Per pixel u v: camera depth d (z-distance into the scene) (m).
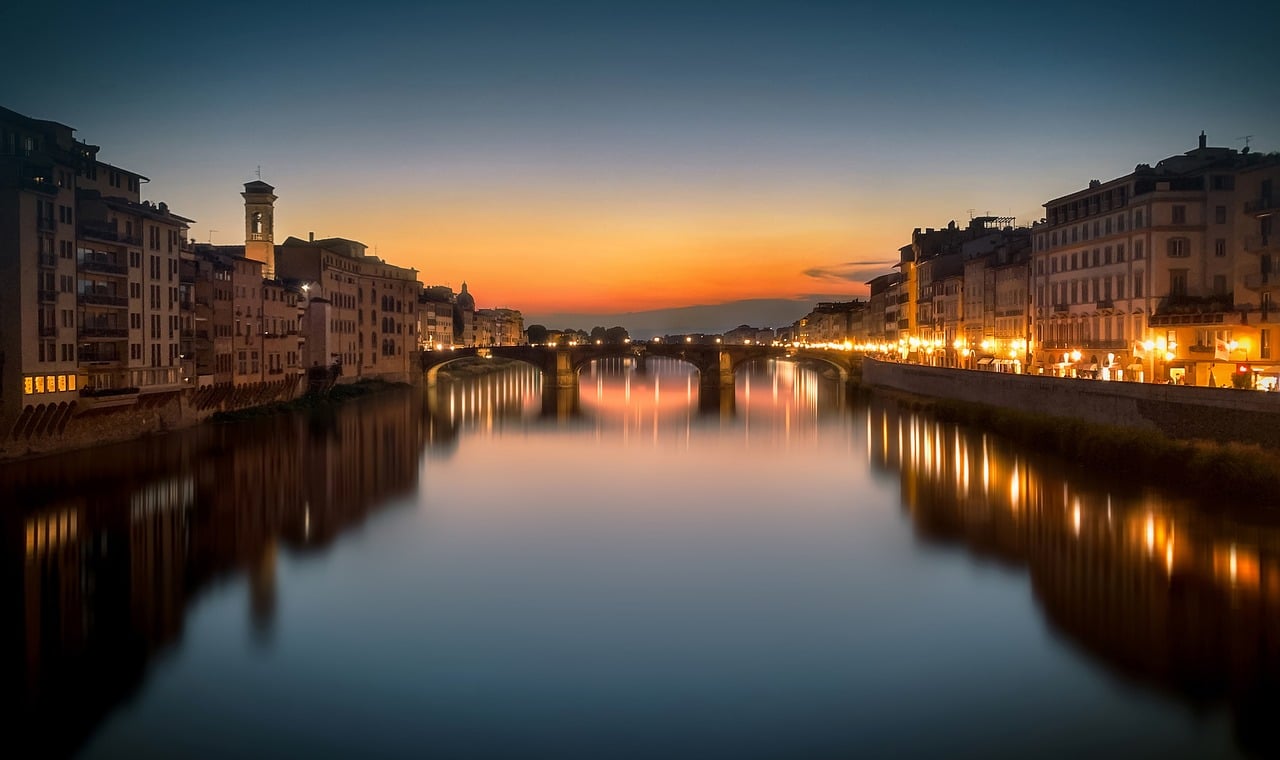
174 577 48.09
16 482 67.38
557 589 47.00
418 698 34.00
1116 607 41.59
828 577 48.47
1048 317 114.50
